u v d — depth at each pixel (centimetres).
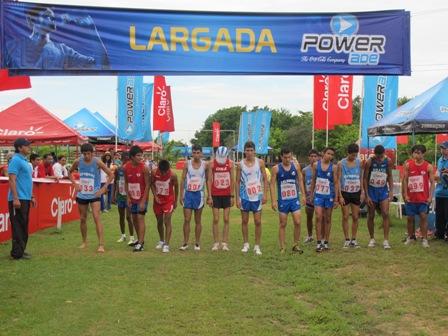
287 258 848
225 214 932
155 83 2434
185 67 818
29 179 845
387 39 844
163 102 2445
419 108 1097
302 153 6197
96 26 802
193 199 927
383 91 1598
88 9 801
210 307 584
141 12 809
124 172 942
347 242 952
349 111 1752
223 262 820
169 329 511
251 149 888
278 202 902
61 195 1312
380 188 931
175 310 571
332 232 1143
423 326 528
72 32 800
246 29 824
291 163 890
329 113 1761
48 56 795
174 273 745
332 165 912
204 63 820
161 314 558
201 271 760
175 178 929
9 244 977
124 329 512
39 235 1109
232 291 651
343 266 793
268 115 2783
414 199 945
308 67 836
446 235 1007
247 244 916
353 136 4197
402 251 898
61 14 796
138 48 811
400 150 3048
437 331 513
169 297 623
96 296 625
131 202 927
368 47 843
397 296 631
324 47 837
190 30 817
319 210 904
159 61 815
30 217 1122
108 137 2500
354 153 919
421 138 3188
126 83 2080
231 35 823
